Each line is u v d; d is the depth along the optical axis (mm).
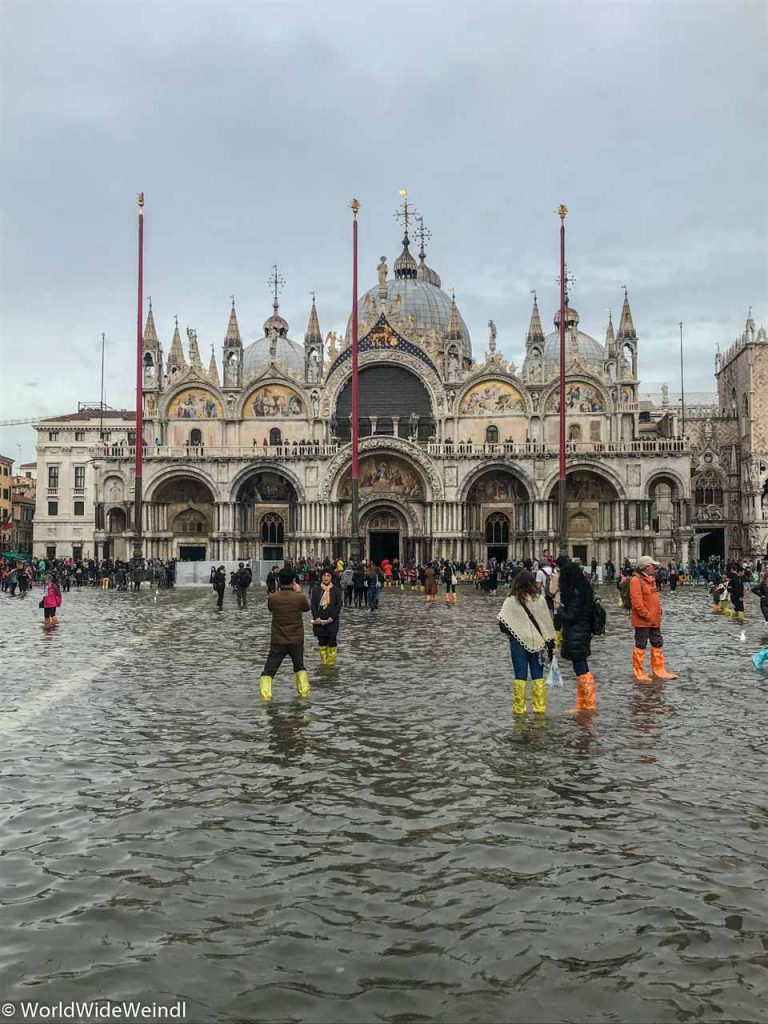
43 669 25609
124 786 13383
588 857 10516
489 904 9234
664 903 9258
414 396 102750
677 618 44375
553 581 27359
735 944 8383
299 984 7668
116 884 9742
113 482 100812
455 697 20781
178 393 103250
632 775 13969
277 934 8562
